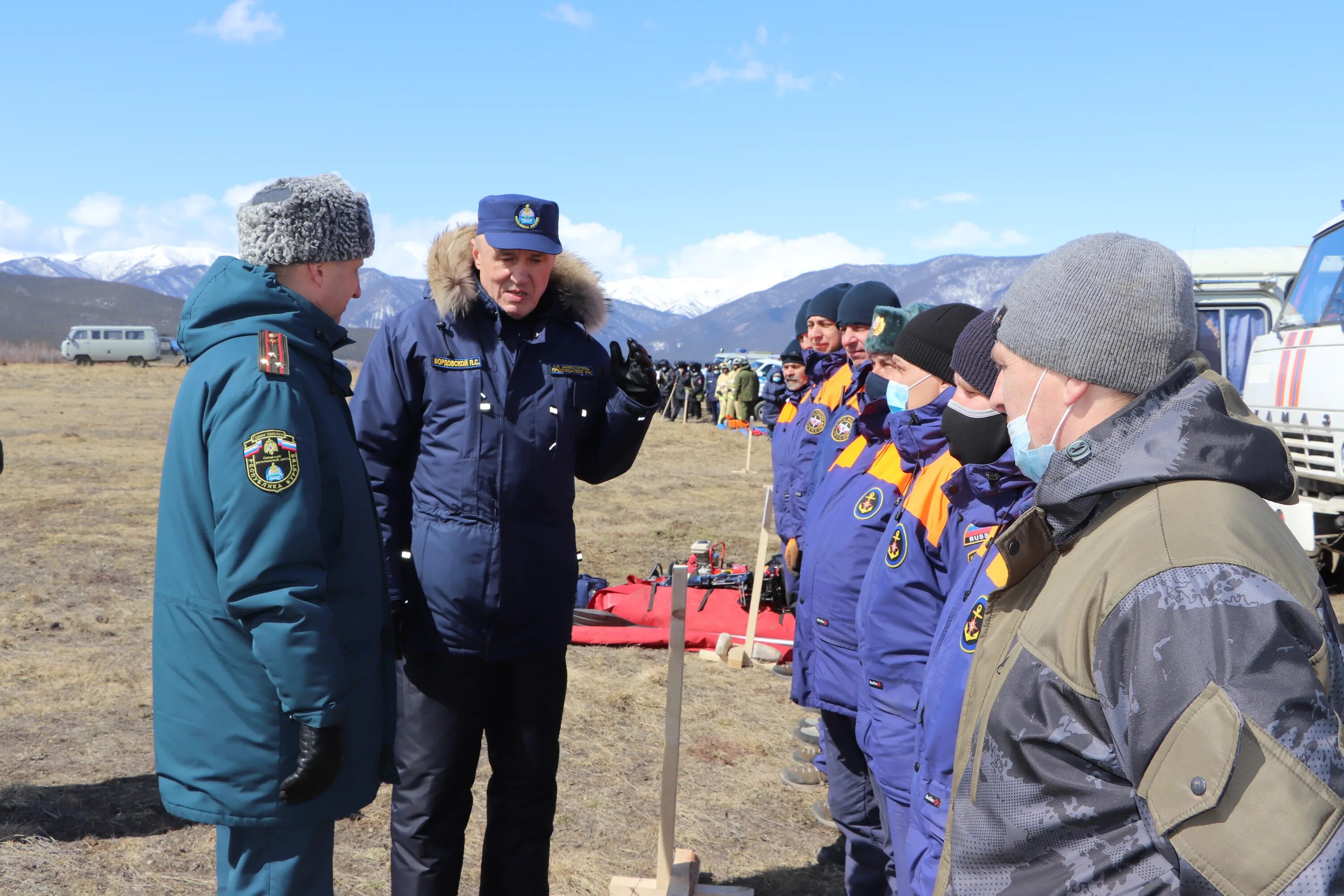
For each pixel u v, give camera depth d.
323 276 2.13
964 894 1.19
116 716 4.78
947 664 1.69
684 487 14.80
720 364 29.09
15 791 3.85
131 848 3.45
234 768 1.96
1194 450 1.08
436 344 2.65
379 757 2.18
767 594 6.22
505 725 2.79
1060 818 1.09
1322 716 0.92
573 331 2.87
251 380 1.94
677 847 3.65
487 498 2.64
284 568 1.90
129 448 17.42
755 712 5.12
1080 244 1.22
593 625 6.43
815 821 3.90
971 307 2.38
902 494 2.67
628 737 4.74
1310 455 7.02
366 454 2.66
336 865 3.44
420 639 2.66
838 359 4.88
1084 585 1.10
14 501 11.38
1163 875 1.03
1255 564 0.99
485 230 2.59
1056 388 1.21
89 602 6.97
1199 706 0.94
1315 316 7.23
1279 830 0.89
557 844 3.64
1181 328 1.14
